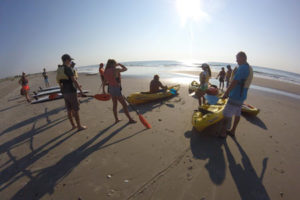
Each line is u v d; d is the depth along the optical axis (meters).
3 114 5.46
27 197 2.10
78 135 3.74
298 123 4.70
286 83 16.56
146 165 2.72
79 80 15.12
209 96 5.79
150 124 4.37
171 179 2.41
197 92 5.27
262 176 2.50
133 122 4.43
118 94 4.06
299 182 2.39
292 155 3.08
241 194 2.15
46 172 2.56
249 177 2.47
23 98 8.10
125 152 3.08
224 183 2.34
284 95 9.83
